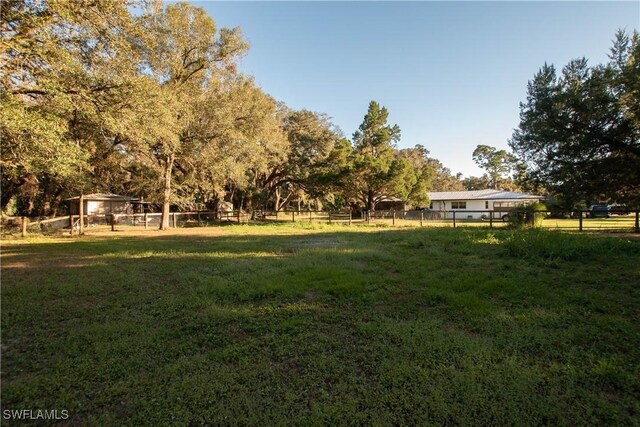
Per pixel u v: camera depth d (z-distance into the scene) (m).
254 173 32.06
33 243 12.09
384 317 3.95
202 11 18.53
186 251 9.71
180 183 24.08
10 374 2.79
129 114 12.58
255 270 6.67
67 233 16.62
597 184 13.35
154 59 16.45
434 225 20.36
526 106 14.60
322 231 16.73
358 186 31.33
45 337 3.55
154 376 2.70
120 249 10.30
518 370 2.67
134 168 26.36
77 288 5.50
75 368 2.84
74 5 9.70
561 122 12.82
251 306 4.45
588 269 6.20
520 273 6.04
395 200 40.38
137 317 4.11
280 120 32.53
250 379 2.64
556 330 3.49
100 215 23.39
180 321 3.95
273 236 14.27
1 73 9.19
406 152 55.78
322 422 2.12
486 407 2.24
